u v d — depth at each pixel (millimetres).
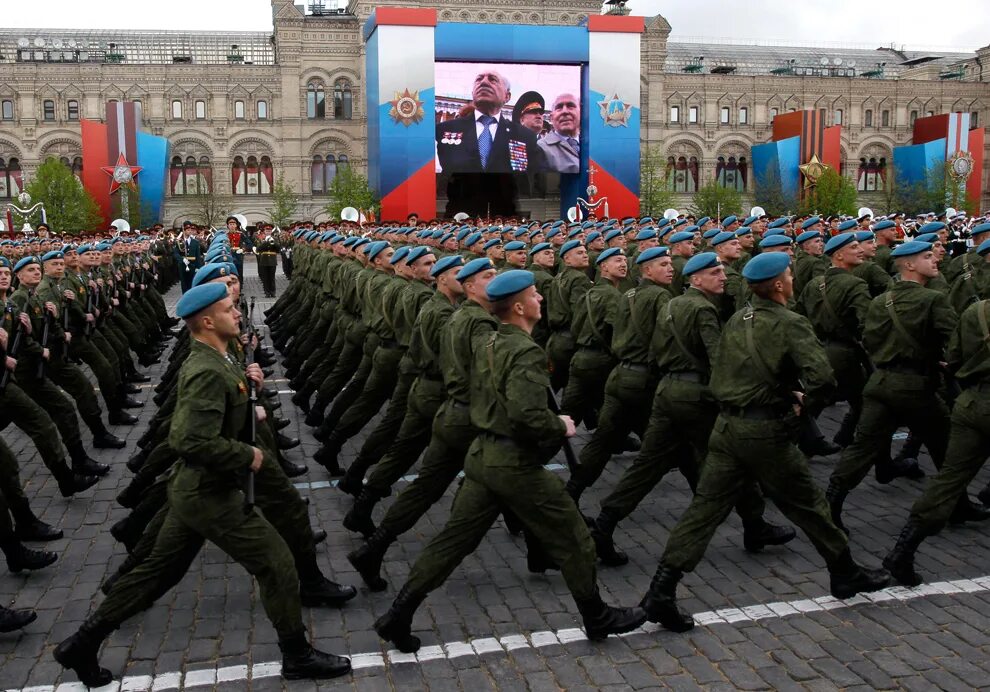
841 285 9664
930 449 7906
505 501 5840
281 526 6492
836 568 6641
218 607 6871
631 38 49781
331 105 59719
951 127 61969
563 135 50250
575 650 6137
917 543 6926
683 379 7160
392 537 7000
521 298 5797
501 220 28922
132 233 28031
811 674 5754
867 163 67062
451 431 6723
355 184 51438
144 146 53719
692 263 7223
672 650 6113
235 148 59219
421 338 7633
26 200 47812
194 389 5316
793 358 6016
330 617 6676
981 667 5793
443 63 48250
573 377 9562
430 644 6250
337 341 12234
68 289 11375
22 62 56438
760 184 60906
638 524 8539
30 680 5840
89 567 7621
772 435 6121
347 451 11141
